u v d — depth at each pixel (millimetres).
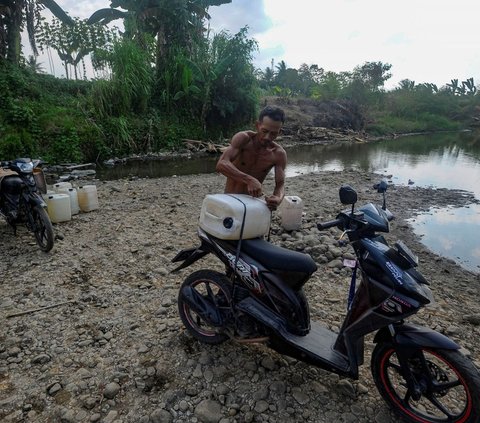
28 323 3438
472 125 54750
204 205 2979
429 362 2451
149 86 18578
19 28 17203
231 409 2471
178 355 3004
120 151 16641
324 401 2576
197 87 20188
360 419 2447
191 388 2641
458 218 8750
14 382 2709
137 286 4211
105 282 4297
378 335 2475
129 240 5680
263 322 2637
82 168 14328
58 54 21297
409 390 2389
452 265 5895
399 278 2260
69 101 17000
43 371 2830
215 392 2615
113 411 2451
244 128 22938
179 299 3234
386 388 2496
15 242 5422
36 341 3184
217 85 21391
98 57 18000
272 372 2818
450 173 15828
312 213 7883
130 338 3248
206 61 20719
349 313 2543
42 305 3760
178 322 3473
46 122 14609
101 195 8891
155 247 5430
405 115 51344
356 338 2461
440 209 9562
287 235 6152
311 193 10289
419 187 12383
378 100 48656
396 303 2268
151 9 20141
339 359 2527
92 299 3895
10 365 2883
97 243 5508
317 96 40219
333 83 43375
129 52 17844
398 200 10383
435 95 58062
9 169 5273
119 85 17328
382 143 30812
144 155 17500
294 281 2750
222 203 2791
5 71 15867
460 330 3701
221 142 21406
